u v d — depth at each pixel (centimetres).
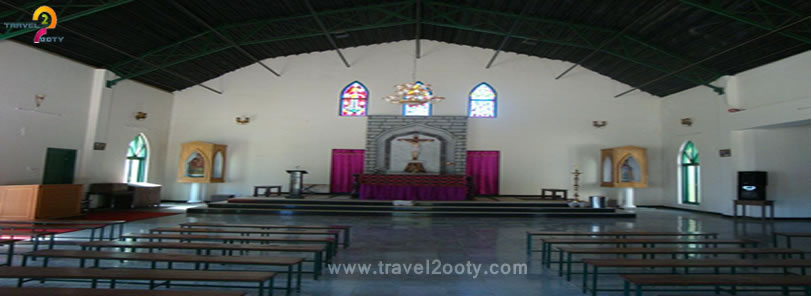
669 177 1614
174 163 1644
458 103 1673
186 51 1325
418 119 1656
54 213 1046
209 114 1669
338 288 475
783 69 1152
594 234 669
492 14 1275
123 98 1405
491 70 1689
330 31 1268
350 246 739
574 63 1655
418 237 855
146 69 1366
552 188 1639
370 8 1221
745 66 1263
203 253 682
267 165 1655
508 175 1648
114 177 1373
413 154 1630
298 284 464
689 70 1338
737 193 1276
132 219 1095
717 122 1388
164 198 1625
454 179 1451
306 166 1656
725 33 1082
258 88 1683
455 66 1689
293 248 480
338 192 1642
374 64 1689
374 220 1152
